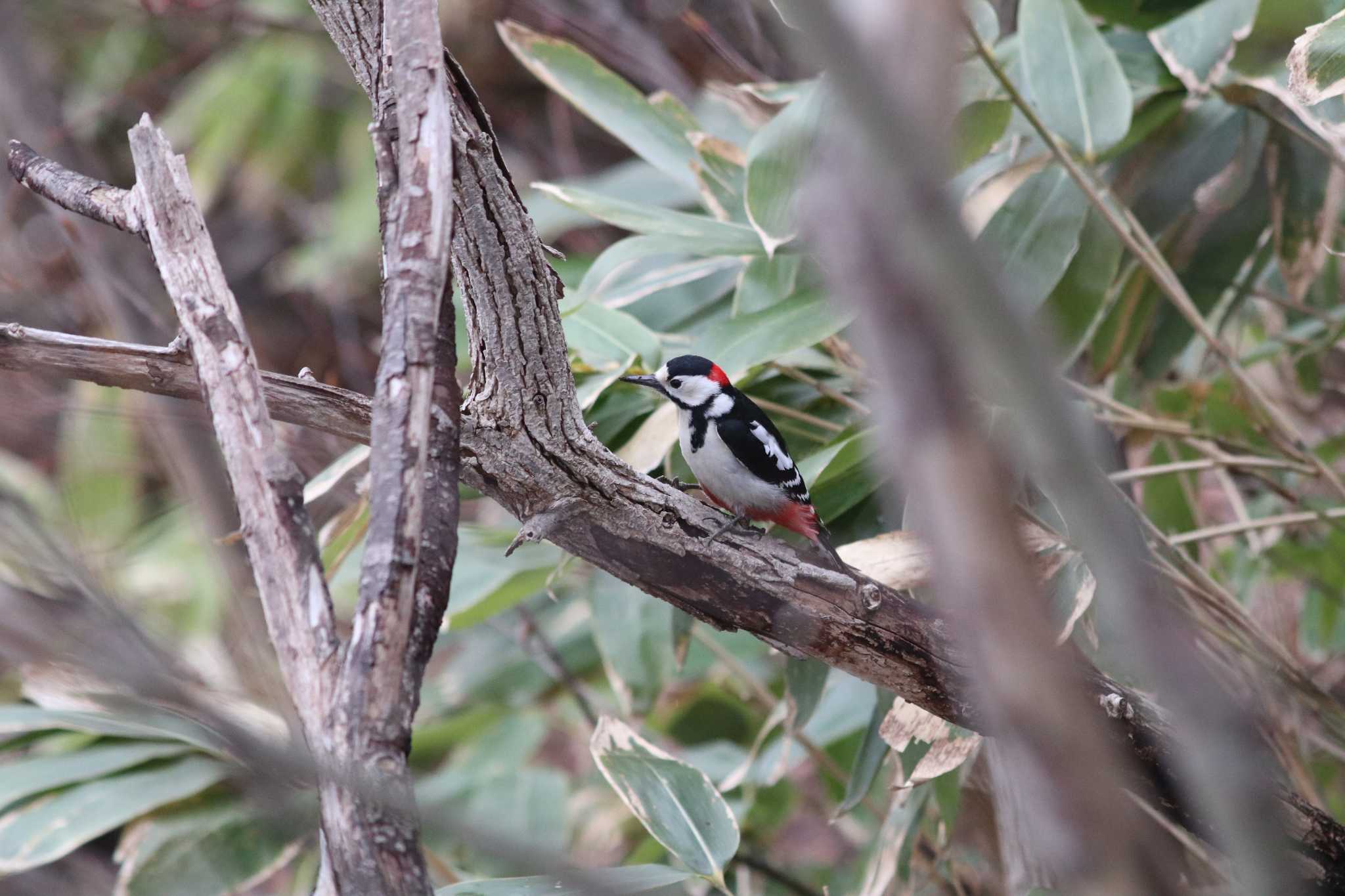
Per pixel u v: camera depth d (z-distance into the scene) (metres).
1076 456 1.85
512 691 11.33
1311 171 7.55
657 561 5.43
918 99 1.59
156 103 14.79
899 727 6.08
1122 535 1.97
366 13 4.66
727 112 9.84
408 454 3.83
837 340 7.23
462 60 13.55
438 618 4.12
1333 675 9.08
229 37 14.24
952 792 7.23
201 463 8.00
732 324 6.75
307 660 3.92
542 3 12.09
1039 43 7.26
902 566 5.74
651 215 7.23
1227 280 8.24
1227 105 7.76
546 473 5.22
